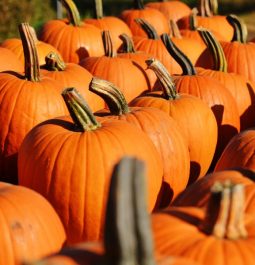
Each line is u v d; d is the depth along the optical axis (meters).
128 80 6.95
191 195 4.00
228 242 3.09
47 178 4.50
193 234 3.14
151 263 2.44
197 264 2.75
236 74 7.23
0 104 5.59
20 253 3.64
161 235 3.12
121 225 2.37
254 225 3.23
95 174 4.44
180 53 6.70
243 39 8.00
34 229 3.73
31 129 5.13
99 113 5.29
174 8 11.12
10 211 3.72
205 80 6.56
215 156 6.72
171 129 5.31
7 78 5.75
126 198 2.38
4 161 5.65
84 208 4.45
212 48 7.13
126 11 10.23
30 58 5.74
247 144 4.91
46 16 16.95
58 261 2.57
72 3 8.32
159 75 5.85
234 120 6.65
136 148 4.59
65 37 8.16
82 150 4.49
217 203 3.11
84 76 6.39
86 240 4.52
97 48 8.23
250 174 4.20
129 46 7.53
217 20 9.63
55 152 4.52
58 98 5.71
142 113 5.27
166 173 5.23
